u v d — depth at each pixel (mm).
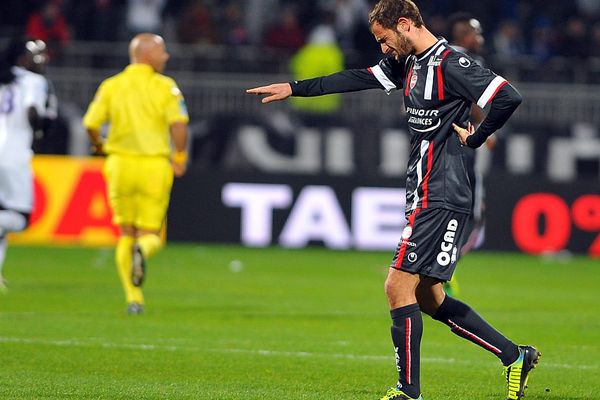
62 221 64688
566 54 79125
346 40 76938
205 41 74000
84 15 74438
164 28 77312
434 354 29219
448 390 23766
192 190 66250
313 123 67938
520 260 63219
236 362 26859
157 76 36375
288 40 74938
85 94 67500
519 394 21969
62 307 37438
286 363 26891
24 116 41219
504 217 66500
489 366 27266
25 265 52812
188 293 43188
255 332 32375
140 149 35906
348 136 67688
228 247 65562
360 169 67750
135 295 36125
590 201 66750
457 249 21094
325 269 54844
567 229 66688
